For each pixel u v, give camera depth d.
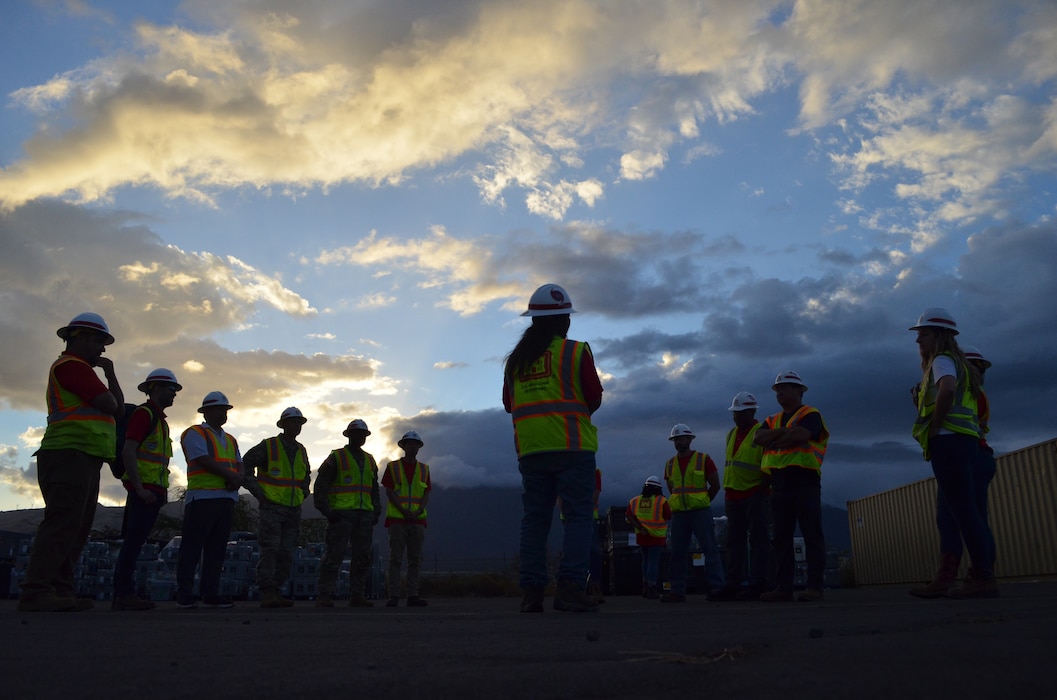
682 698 1.74
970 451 6.27
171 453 8.70
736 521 10.29
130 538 8.05
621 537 19.59
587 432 5.68
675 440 11.55
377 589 17.94
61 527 6.75
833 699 1.65
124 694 1.89
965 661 2.09
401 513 10.76
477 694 1.83
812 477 8.34
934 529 18.28
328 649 2.89
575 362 5.68
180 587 8.73
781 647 2.57
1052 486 13.59
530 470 5.73
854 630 3.16
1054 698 1.60
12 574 15.40
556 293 5.86
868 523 22.31
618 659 2.40
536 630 3.71
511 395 5.89
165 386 8.45
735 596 10.37
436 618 5.22
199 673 2.23
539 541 5.74
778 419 8.64
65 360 6.81
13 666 2.43
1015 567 14.68
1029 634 2.76
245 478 9.62
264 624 4.65
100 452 6.89
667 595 11.22
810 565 8.26
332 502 10.52
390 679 2.04
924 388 6.45
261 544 9.83
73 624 4.72
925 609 4.65
